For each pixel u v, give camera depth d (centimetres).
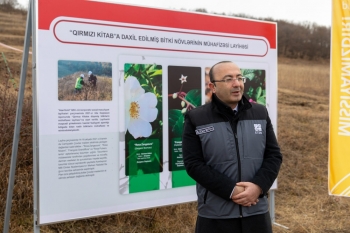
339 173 433
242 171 241
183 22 370
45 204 301
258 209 246
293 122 832
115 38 331
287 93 884
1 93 508
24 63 313
